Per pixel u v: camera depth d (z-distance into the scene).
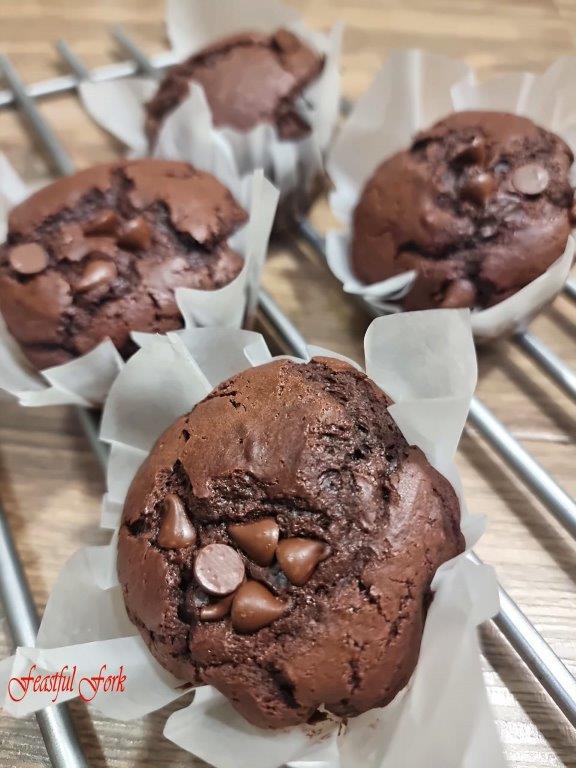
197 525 0.14
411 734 0.14
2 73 0.29
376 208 0.20
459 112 0.21
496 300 0.19
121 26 0.31
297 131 0.23
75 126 0.27
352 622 0.13
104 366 0.18
